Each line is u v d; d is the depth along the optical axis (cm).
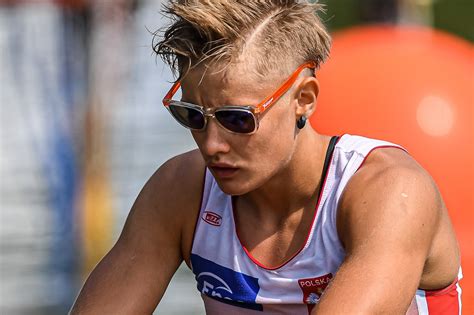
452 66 1216
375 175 743
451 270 789
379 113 1175
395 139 1167
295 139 748
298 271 764
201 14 698
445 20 1958
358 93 1189
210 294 805
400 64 1205
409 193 727
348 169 759
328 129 1184
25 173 2305
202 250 801
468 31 1953
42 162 2188
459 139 1171
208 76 704
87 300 795
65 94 1780
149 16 2083
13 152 2398
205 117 713
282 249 771
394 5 1608
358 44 1263
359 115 1177
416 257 714
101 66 1731
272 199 769
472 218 1161
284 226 770
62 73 1777
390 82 1191
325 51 761
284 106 729
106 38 1723
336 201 754
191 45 707
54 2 1709
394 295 693
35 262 1859
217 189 800
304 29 735
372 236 711
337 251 752
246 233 783
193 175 813
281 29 721
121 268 805
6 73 2559
